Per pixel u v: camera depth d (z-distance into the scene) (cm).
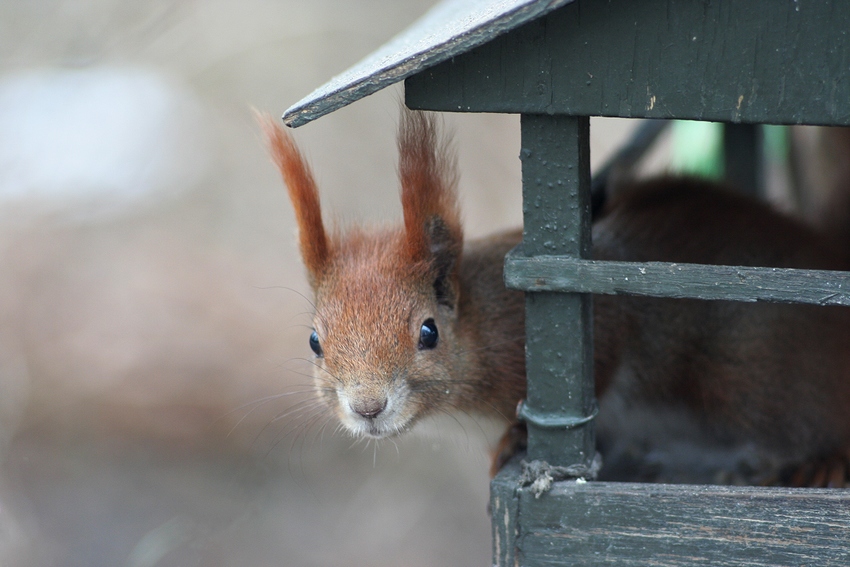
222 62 2314
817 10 543
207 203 2427
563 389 655
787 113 559
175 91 2323
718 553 637
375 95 2234
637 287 615
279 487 1923
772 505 627
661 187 988
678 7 561
